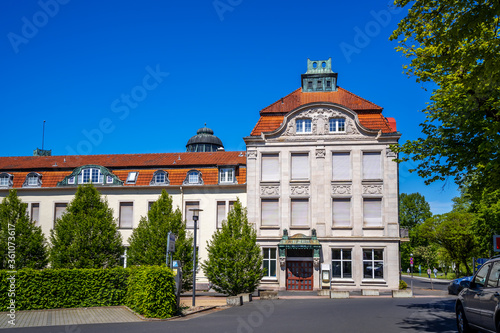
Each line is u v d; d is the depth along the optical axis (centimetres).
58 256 3014
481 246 5031
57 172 4322
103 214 3150
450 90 1850
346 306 2200
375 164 3706
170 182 4119
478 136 1791
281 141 3806
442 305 2217
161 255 3153
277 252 3675
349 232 3650
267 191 3769
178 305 2045
